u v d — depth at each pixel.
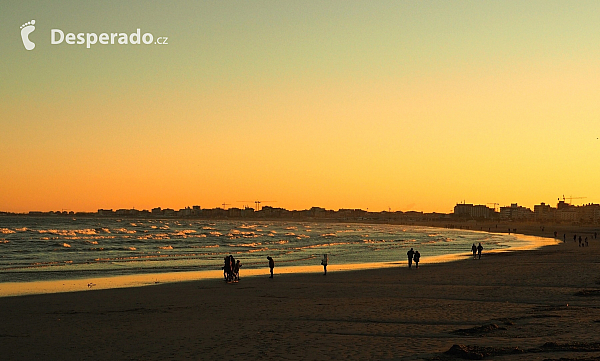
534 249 72.19
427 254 64.00
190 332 16.44
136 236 113.62
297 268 43.84
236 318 19.17
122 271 41.59
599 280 29.80
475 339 14.14
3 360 13.12
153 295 26.67
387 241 106.06
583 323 16.22
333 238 119.75
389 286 29.02
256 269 42.91
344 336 15.18
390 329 16.17
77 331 16.98
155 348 14.20
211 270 42.66
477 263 46.22
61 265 47.38
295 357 12.71
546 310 19.17
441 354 12.34
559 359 11.21
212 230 168.62
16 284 32.62
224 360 12.66
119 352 13.83
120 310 21.73
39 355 13.62
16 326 18.03
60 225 199.12
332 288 28.67
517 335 14.52
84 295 26.88
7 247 74.50
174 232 141.12
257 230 179.75
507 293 24.70
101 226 190.62
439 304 21.53
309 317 19.00
